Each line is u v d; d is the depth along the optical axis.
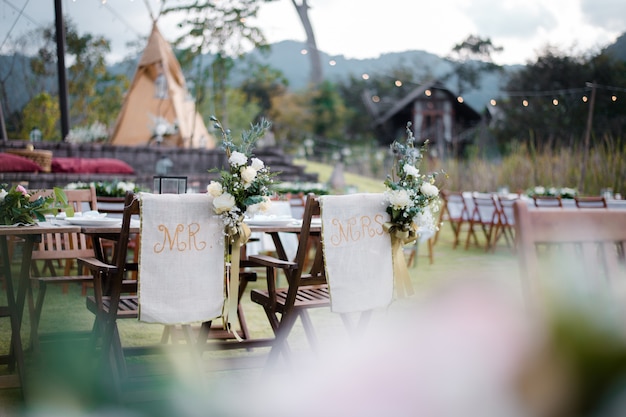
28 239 2.93
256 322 4.39
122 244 2.64
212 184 2.63
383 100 29.08
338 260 2.77
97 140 12.32
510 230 8.36
